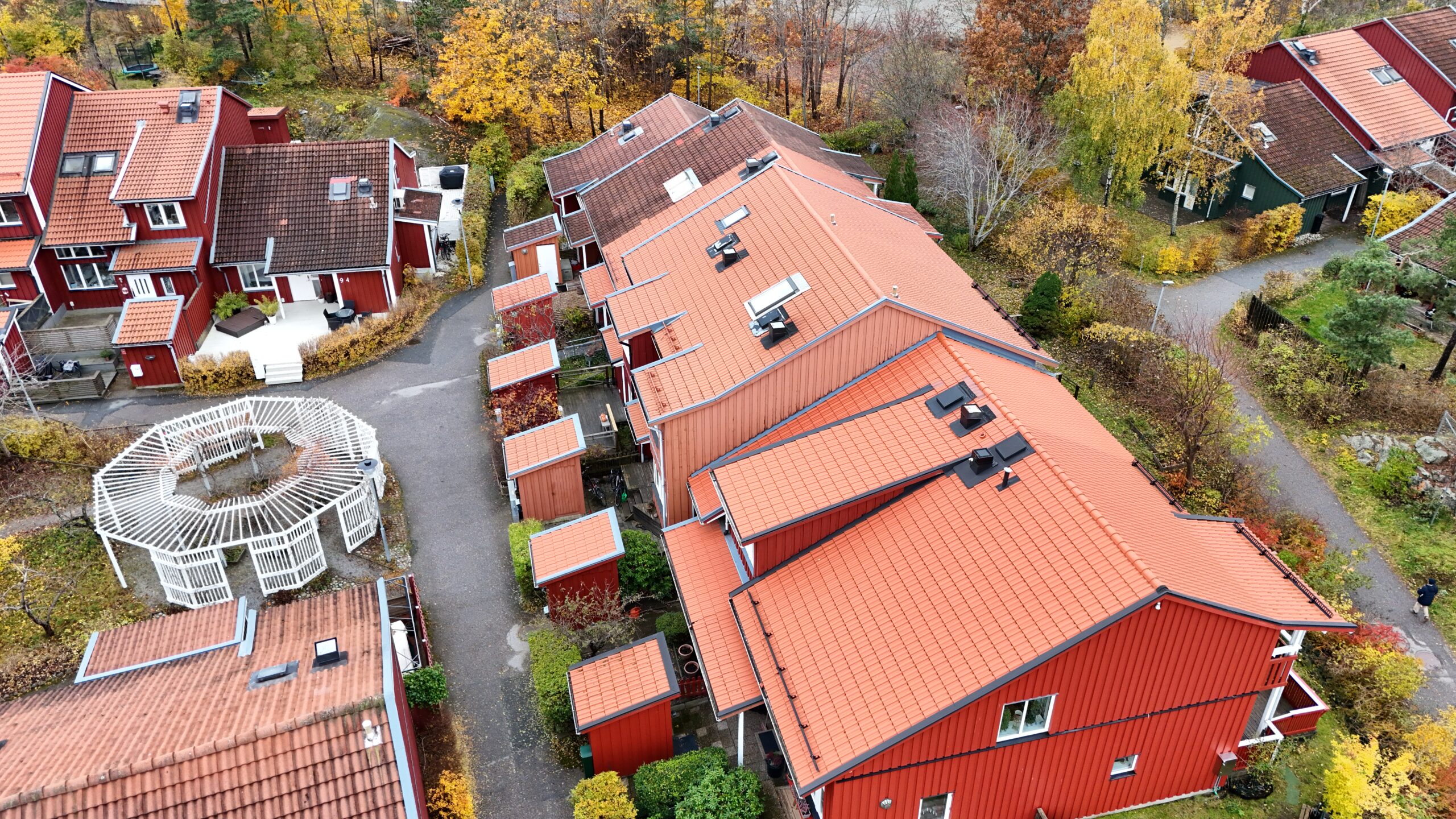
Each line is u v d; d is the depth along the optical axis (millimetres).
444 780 24312
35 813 18531
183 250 41781
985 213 51719
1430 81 56219
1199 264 47969
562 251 50500
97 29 58406
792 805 24891
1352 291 38125
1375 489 34562
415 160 54281
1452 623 29984
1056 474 23812
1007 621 21547
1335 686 28031
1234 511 32969
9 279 41188
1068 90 47781
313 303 45156
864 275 30062
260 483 33281
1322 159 51844
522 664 29203
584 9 58875
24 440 35281
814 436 27828
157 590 31047
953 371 28469
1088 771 23578
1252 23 46656
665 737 25609
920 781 22156
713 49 61500
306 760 19797
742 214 36344
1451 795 24453
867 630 23125
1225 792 25297
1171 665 22000
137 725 20906
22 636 29328
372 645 23828
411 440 37969
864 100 61906
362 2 63250
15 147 39812
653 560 30641
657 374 30750
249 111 47688
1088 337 41219
